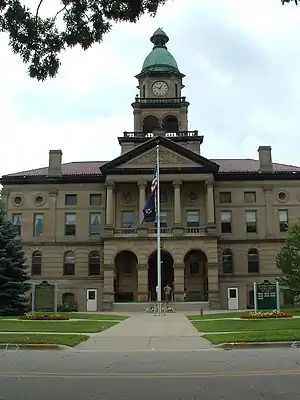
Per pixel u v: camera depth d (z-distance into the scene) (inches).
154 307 2130.9
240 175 2706.7
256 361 604.4
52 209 2709.2
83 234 2682.1
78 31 434.0
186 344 825.5
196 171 2561.5
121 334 999.6
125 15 426.3
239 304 2588.6
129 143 2792.8
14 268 2017.7
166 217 2625.5
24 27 424.8
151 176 2554.1
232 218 2682.1
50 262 2657.5
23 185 2738.7
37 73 452.8
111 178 2566.4
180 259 2444.6
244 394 407.2
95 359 645.3
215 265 2428.6
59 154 2787.9
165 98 2906.0
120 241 2470.5
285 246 2317.9
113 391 425.7
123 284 2596.0
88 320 1443.2
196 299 2586.1
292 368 545.0
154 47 3122.5
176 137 2805.1
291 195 2699.3
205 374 508.1
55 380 482.0
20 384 461.4
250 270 2632.9
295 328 992.2
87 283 2630.4
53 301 1635.1
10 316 1802.4
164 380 475.8
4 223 2113.7
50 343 796.0
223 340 813.2
